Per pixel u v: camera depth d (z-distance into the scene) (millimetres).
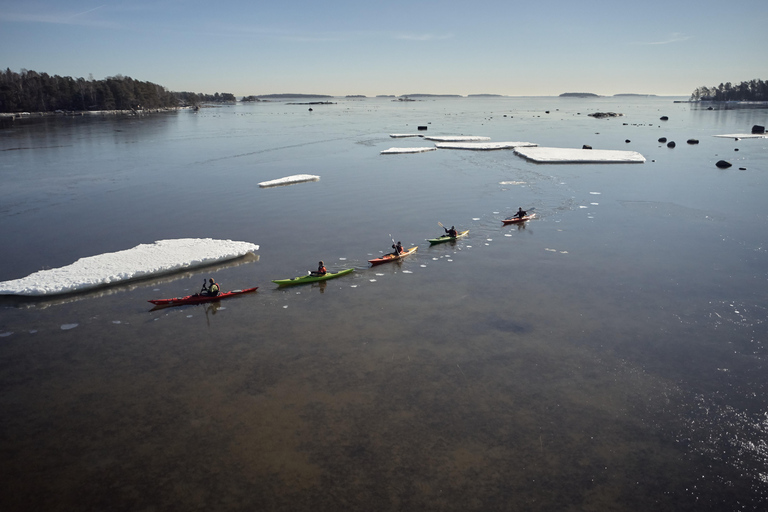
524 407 11883
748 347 14320
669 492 9492
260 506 9148
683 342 14617
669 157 49062
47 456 10469
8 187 37406
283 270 20531
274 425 11281
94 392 12586
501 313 16531
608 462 10211
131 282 19312
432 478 9797
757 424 11281
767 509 9094
